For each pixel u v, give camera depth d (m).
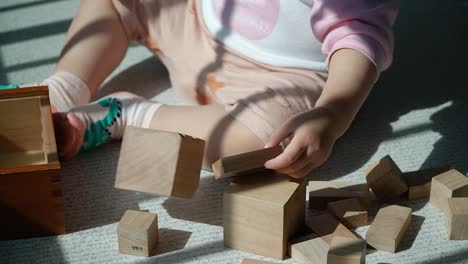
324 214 1.18
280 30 1.34
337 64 1.25
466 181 1.22
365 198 1.22
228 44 1.40
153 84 1.57
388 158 1.25
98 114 1.33
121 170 1.13
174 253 1.14
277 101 1.28
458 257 1.12
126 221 1.13
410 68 1.62
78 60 1.42
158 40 1.50
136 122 1.34
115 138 1.38
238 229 1.13
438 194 1.22
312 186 1.25
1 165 1.21
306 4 1.32
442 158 1.35
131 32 1.51
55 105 1.36
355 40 1.26
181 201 1.25
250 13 1.37
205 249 1.15
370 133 1.42
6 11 1.85
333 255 1.06
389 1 1.32
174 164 1.11
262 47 1.37
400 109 1.49
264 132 1.24
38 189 1.12
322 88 1.34
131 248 1.13
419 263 1.11
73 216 1.21
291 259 1.12
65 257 1.13
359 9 1.28
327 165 1.34
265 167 1.13
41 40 1.72
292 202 1.11
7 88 1.20
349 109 1.19
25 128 1.22
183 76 1.46
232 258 1.13
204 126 1.27
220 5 1.41
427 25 1.76
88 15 1.47
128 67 1.63
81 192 1.27
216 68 1.41
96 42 1.45
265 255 1.13
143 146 1.12
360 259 1.05
